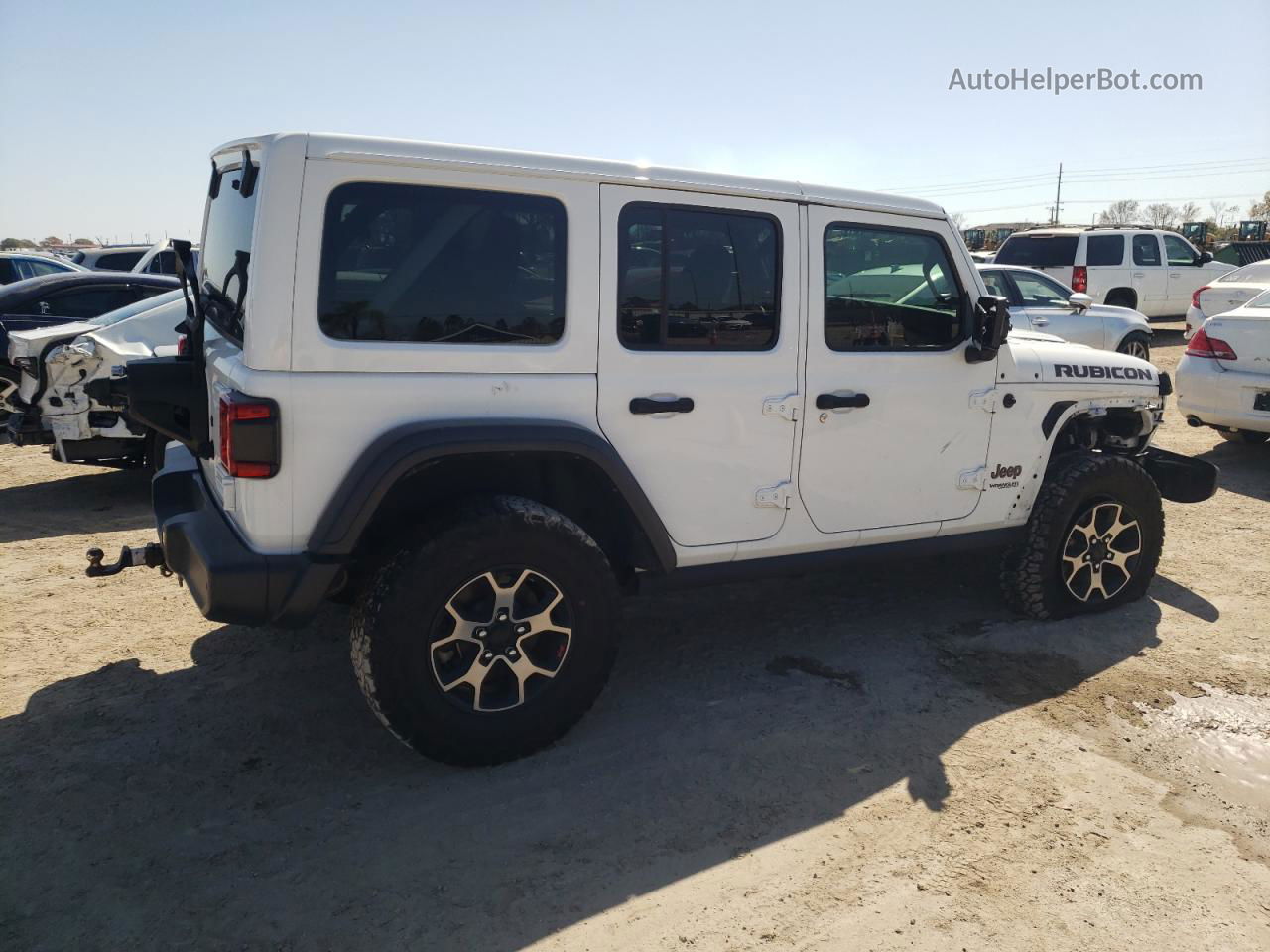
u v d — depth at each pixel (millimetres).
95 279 7867
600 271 3221
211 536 2988
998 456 4227
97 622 4473
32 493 6973
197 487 3488
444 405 3010
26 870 2670
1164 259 16125
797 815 2990
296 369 2816
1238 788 3178
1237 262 26188
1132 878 2709
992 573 5227
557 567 3137
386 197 2902
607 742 3422
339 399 2863
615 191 3232
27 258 13484
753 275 3533
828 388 3713
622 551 3562
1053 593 4492
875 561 4047
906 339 3928
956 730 3535
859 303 3791
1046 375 4309
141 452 6527
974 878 2697
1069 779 3209
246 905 2541
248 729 3477
